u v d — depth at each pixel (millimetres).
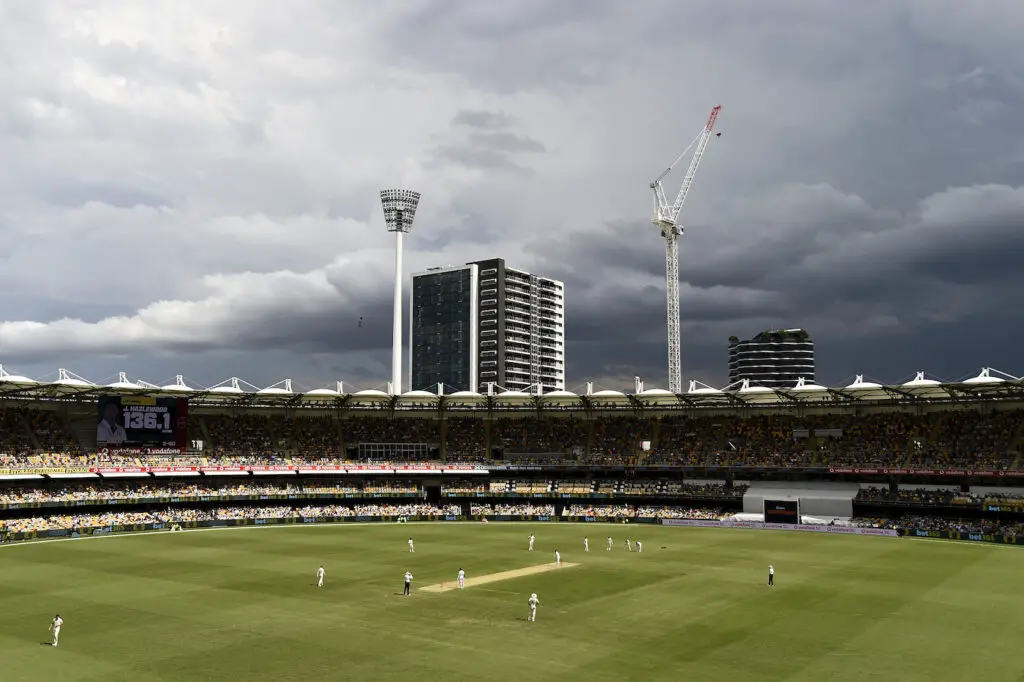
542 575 61406
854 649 40094
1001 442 99062
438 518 109625
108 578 60250
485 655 38594
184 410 105438
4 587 56562
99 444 101312
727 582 58656
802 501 103000
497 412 129250
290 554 73438
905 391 101125
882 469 101125
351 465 114562
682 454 116625
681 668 36594
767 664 37344
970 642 41594
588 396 116875
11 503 86562
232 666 36781
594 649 39781
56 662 37500
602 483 115938
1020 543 81875
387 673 35719
